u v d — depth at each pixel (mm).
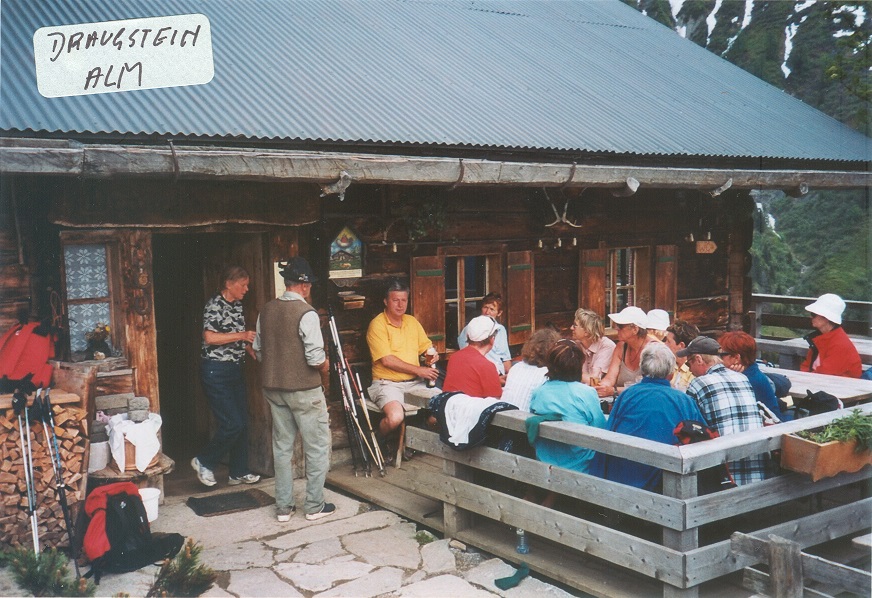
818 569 3576
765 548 3758
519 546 4859
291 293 5473
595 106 8195
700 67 10719
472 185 6180
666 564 3945
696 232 9234
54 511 4730
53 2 6332
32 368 4852
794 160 8570
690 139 8062
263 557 4949
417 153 6363
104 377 5438
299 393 5430
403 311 6766
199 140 5445
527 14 10445
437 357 6953
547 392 4781
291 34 7504
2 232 5184
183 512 5750
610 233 8570
